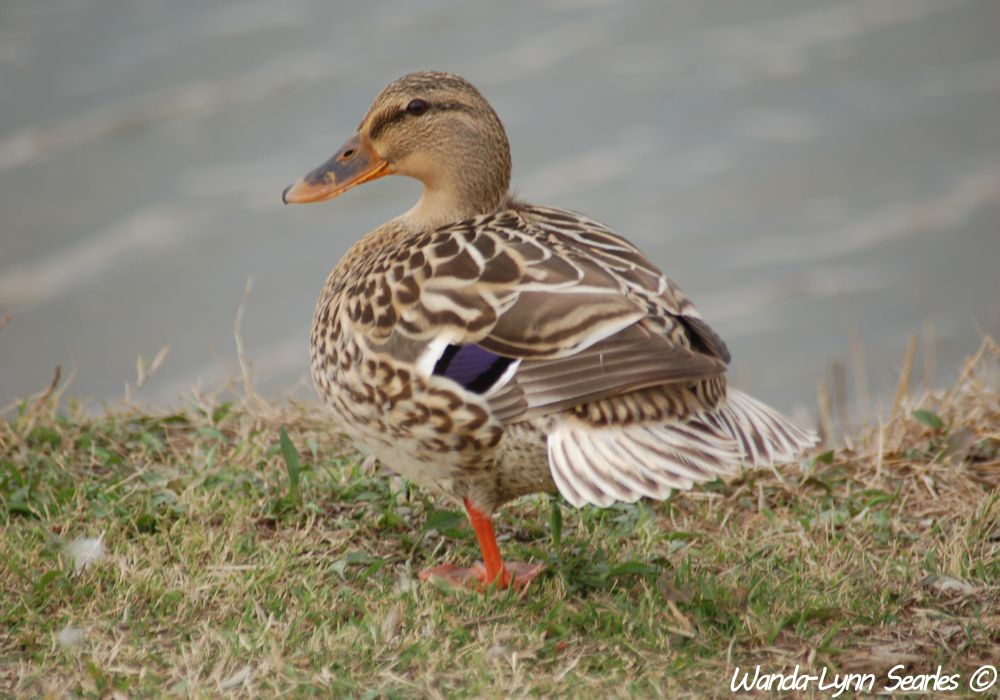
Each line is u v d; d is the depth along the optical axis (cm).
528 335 789
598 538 967
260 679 763
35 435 1096
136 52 2811
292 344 2205
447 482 858
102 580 871
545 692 760
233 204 2475
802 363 2208
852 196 2642
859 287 2391
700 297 2402
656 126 2816
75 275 2336
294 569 902
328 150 2573
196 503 980
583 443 780
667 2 3231
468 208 1001
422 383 812
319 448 1105
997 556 920
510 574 887
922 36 3127
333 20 2995
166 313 2273
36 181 2508
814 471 1074
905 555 931
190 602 844
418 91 990
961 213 2577
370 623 816
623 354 774
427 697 750
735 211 2602
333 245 2431
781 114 2853
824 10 3269
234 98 2694
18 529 931
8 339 2202
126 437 1117
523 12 3156
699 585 874
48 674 771
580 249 847
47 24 2883
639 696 752
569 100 2866
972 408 1162
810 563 920
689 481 767
